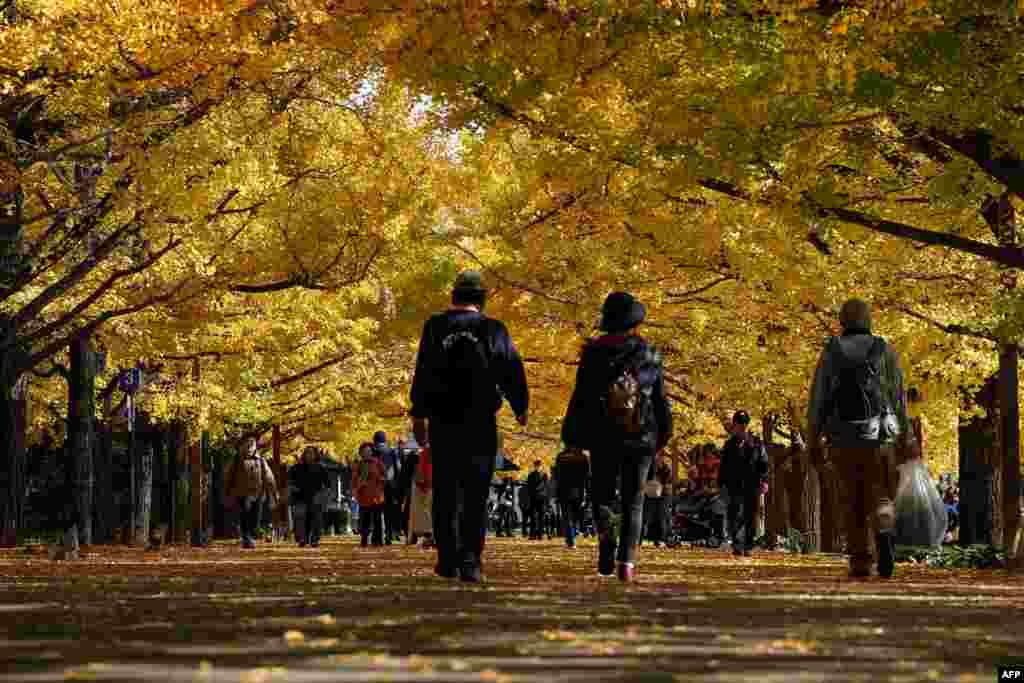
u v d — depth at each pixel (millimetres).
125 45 27359
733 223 33438
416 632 10727
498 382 18656
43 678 7586
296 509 49938
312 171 38031
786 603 15031
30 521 81688
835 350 21625
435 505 19062
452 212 40844
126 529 49688
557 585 18188
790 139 24141
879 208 30703
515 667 8281
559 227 37250
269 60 27859
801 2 20875
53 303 37969
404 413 67438
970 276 35062
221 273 39250
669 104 24469
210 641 9953
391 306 44000
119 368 51469
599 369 19500
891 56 21812
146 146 30953
